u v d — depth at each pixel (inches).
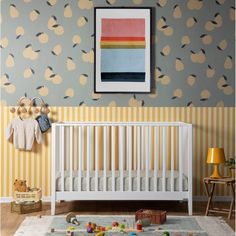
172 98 199.5
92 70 198.4
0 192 197.8
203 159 200.4
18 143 195.2
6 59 197.5
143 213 160.9
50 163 198.4
